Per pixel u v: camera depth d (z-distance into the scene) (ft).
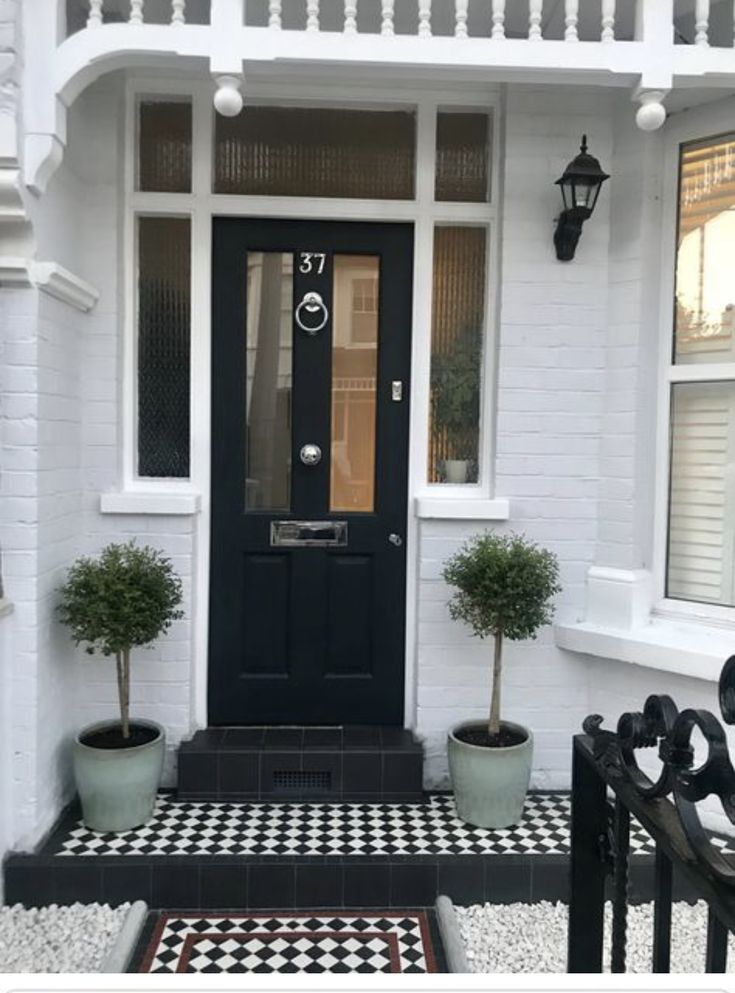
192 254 10.89
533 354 10.85
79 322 10.42
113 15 10.55
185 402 11.17
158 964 7.88
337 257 11.16
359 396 11.25
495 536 10.69
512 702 11.06
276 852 9.17
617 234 10.68
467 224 11.16
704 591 10.62
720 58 8.89
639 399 10.58
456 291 11.27
